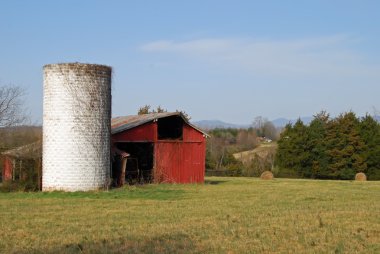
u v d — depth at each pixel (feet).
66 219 60.39
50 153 95.45
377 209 71.20
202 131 127.13
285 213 66.33
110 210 69.21
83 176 95.45
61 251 41.91
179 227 54.29
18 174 103.35
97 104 97.35
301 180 162.09
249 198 88.12
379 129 210.38
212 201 82.28
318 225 55.83
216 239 47.29
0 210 68.85
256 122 488.44
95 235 49.24
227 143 365.81
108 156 100.12
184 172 125.29
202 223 57.21
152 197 88.43
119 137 115.24
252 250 42.78
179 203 78.64
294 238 48.16
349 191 106.73
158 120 124.36
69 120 94.73
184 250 42.55
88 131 96.02
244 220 59.62
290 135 215.72
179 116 123.85
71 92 94.84
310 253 41.91
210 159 258.16
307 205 76.59
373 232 51.80
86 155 95.66
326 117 216.74
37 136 130.62
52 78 95.40
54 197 86.17
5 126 152.46
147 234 49.85
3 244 44.78
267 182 143.43
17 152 106.01
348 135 209.67
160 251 42.11
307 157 212.02
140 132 118.73
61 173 94.68
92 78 96.58
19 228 53.62
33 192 94.48
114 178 110.32
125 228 53.67
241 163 239.71
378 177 209.56
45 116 96.78
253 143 361.10
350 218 61.57
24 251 41.96
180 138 127.03
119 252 41.70
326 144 211.00
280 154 219.41
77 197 86.48
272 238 48.03
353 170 209.36
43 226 54.95
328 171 211.41
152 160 125.39
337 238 48.37
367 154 208.95
